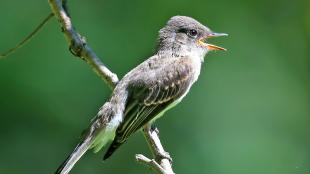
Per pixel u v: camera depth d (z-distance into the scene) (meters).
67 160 9.80
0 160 14.69
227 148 14.79
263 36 16.58
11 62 14.62
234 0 16.52
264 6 16.81
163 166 10.00
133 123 10.38
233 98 15.48
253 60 16.20
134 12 15.61
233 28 16.28
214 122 15.09
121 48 15.23
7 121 14.65
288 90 16.08
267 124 15.39
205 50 11.60
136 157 9.15
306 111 15.98
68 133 14.79
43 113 14.70
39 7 15.16
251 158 14.73
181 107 15.02
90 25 15.27
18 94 14.59
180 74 10.97
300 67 16.73
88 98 14.73
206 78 15.55
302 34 17.03
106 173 14.88
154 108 10.65
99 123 10.20
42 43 14.85
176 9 15.79
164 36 11.39
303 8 17.11
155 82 10.73
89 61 10.39
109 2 15.55
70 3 15.34
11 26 14.92
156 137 10.40
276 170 14.79
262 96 15.76
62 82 14.72
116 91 10.45
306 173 15.04
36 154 14.83
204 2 16.14
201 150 14.69
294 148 15.24
